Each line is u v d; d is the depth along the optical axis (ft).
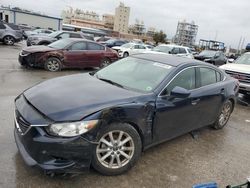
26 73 31.12
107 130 10.48
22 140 10.12
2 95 20.63
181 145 15.08
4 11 149.59
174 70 13.65
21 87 23.91
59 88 11.87
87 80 13.33
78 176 10.72
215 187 9.13
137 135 11.37
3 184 9.78
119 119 10.65
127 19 380.99
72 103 10.32
